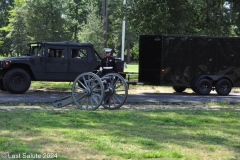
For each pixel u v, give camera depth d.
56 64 21.05
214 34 33.53
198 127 10.64
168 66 23.31
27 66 20.70
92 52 21.69
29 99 17.09
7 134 8.85
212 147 8.16
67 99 14.44
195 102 17.52
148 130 9.88
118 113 12.84
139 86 27.58
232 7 33.50
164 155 7.37
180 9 31.62
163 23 31.02
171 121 11.55
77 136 8.74
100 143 8.12
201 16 33.19
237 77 24.11
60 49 21.17
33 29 69.19
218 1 33.47
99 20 71.56
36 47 21.41
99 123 10.76
